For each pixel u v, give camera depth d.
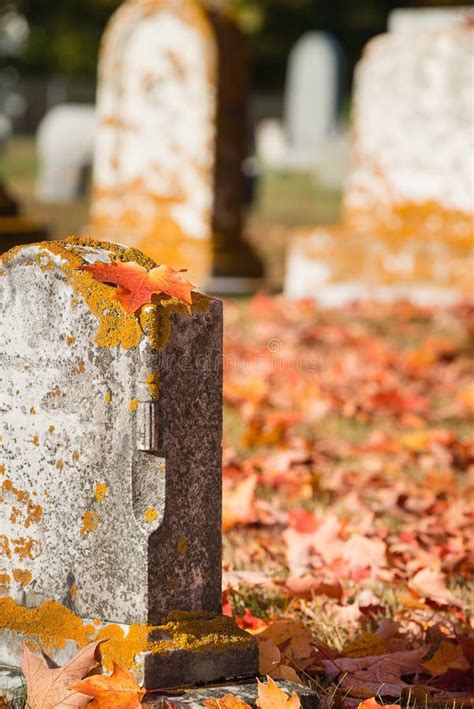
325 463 6.69
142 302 3.08
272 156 34.44
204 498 3.21
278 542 5.08
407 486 6.17
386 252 12.21
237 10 34.69
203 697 3.05
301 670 3.51
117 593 3.12
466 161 11.92
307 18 39.34
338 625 4.01
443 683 3.56
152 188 12.89
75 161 24.83
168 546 3.12
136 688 2.95
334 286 12.49
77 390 3.18
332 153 30.38
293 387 8.36
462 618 4.18
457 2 37.09
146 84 12.82
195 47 12.55
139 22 12.81
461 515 5.62
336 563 4.59
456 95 11.91
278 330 10.55
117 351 3.09
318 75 33.34
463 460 6.82
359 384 8.73
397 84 12.21
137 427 3.06
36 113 41.22
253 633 3.73
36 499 3.29
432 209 12.13
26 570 3.32
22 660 3.21
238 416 7.80
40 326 3.25
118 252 3.37
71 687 2.96
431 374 9.27
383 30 39.66
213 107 12.55
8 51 40.91
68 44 39.81
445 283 11.98
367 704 3.09
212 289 12.66
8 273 3.32
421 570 4.53
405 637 3.87
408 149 12.21
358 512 5.59
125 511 3.10
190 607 3.19
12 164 32.72
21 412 3.32
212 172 12.62
